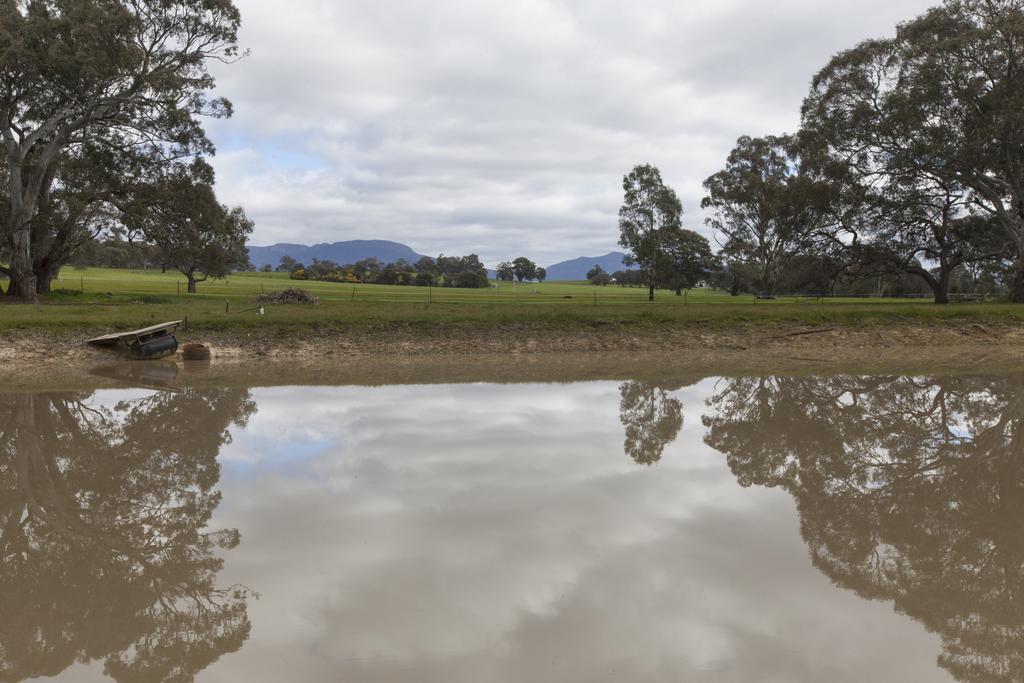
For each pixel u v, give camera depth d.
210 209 39.28
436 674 3.35
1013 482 7.42
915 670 3.44
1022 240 40.03
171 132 37.31
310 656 3.55
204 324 21.27
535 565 4.80
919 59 38.41
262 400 12.64
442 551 5.07
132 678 3.39
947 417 11.54
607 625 3.90
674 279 77.94
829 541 5.42
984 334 24.69
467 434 9.56
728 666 3.45
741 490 6.90
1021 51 35.50
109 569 4.92
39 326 19.66
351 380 15.62
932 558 5.09
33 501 6.60
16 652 3.70
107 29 30.88
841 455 8.70
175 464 7.90
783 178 65.81
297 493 6.67
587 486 6.93
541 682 3.28
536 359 20.38
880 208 45.59
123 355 19.12
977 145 36.16
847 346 23.28
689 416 11.39
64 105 33.69
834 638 3.78
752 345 22.95
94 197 37.16
